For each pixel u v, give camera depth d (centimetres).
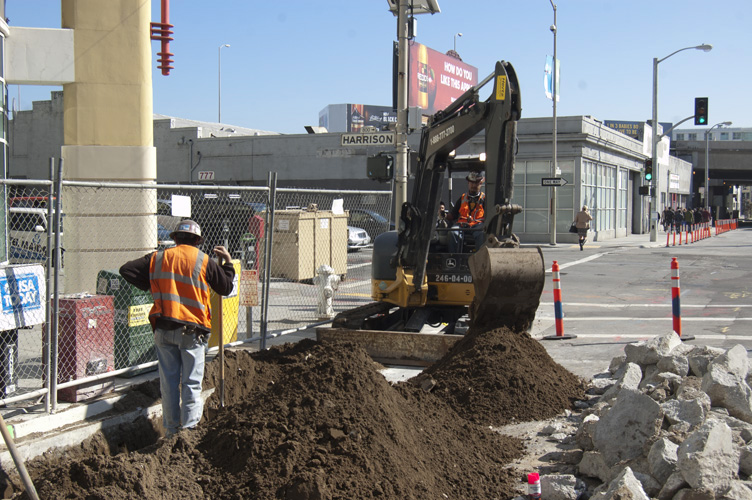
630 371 669
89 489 422
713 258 2550
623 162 4394
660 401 605
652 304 1446
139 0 1000
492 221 794
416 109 1401
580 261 2462
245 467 466
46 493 423
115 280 733
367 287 1738
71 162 996
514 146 772
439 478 496
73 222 1002
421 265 977
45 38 959
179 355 577
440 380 714
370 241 2619
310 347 800
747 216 12838
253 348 966
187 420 566
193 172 4028
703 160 7275
